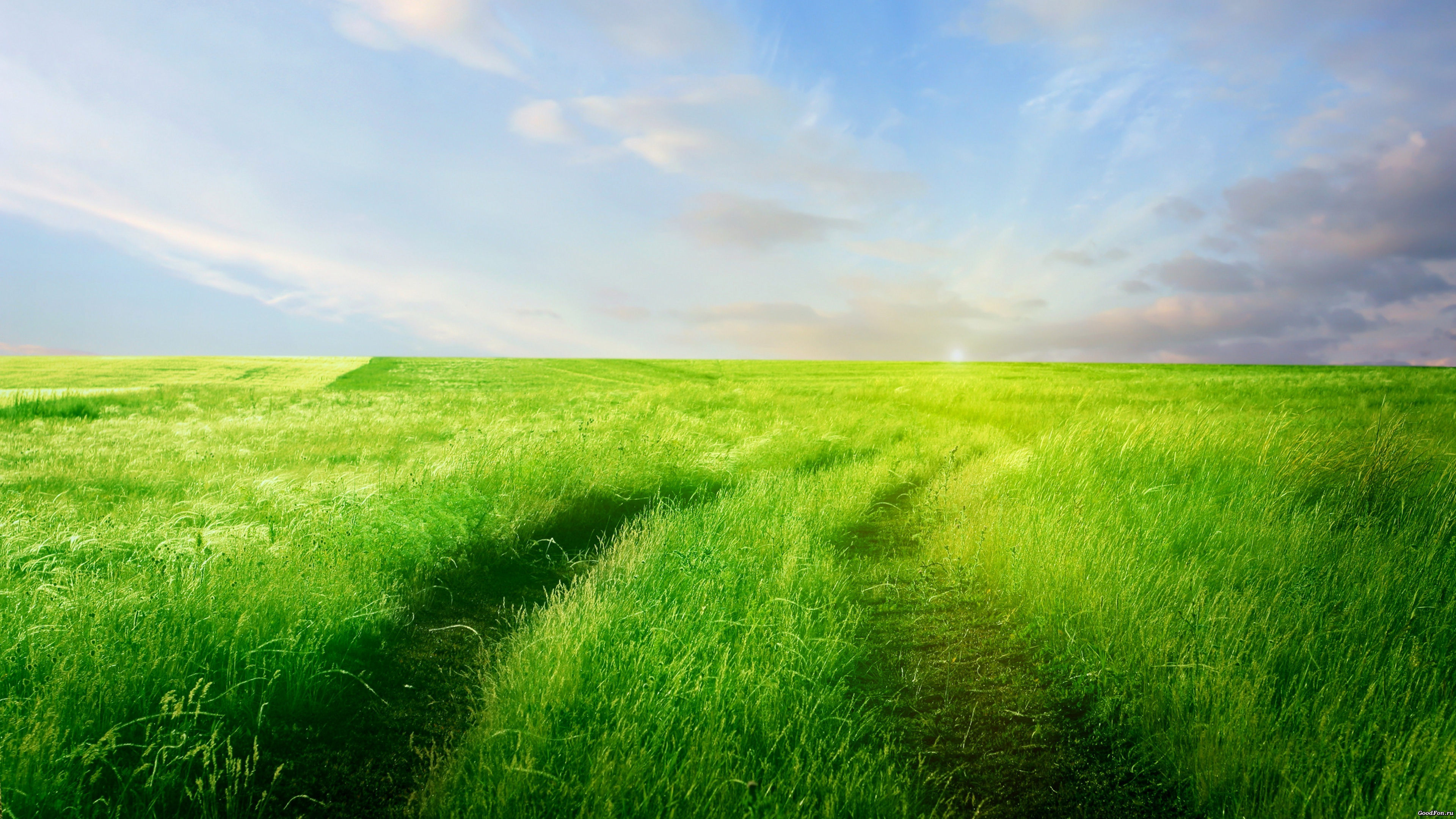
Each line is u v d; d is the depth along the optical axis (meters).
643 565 4.92
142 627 3.52
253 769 2.84
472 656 4.03
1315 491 6.46
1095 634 3.81
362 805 2.67
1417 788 2.46
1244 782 2.62
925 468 9.80
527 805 2.45
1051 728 3.26
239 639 3.54
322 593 4.19
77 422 16.22
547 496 7.32
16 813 2.35
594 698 3.07
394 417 18.64
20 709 2.81
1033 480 7.29
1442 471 6.38
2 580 4.16
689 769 2.63
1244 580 4.38
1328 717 2.86
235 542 5.01
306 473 8.73
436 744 3.11
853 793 2.58
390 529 5.57
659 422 12.91
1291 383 26.86
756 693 3.14
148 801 2.56
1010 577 4.83
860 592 5.02
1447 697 3.01
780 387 30.22
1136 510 5.94
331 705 3.37
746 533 5.94
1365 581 4.25
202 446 11.59
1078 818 2.63
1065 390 24.05
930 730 3.25
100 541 5.11
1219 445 7.69
